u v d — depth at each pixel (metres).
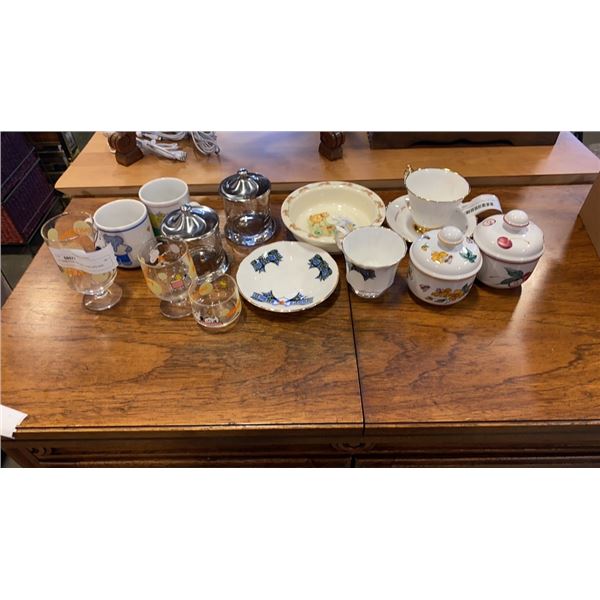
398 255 0.80
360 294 0.84
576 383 0.71
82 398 0.71
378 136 1.18
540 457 0.80
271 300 0.83
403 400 0.69
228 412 0.68
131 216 0.89
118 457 0.78
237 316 0.82
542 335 0.78
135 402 0.70
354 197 1.00
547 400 0.69
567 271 0.88
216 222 0.85
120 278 0.91
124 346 0.78
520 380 0.71
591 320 0.80
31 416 0.69
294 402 0.69
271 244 0.91
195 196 1.09
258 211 0.99
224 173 1.12
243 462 0.80
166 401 0.70
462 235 0.78
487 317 0.81
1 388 0.72
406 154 1.18
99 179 1.10
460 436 0.69
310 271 0.87
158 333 0.80
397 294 0.86
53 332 0.80
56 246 0.79
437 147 1.21
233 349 0.77
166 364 0.75
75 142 1.93
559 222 0.99
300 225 0.97
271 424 0.67
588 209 0.96
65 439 0.69
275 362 0.75
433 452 0.78
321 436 0.69
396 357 0.75
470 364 0.74
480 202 0.92
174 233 0.82
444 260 0.78
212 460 0.79
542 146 1.19
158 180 0.91
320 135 1.23
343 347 0.77
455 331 0.79
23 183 1.78
